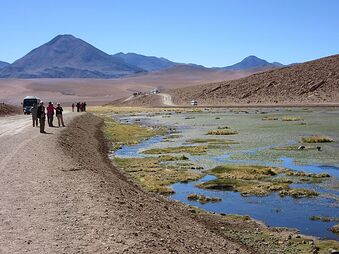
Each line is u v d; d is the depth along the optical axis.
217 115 97.94
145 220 16.27
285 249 16.34
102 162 34.16
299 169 32.47
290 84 156.25
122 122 85.06
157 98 190.50
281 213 21.50
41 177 21.05
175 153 41.78
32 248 11.92
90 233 13.30
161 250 12.95
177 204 23.11
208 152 41.81
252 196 25.00
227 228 19.03
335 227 18.88
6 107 84.38
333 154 38.50
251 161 36.22
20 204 16.17
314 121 71.50
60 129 46.66
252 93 159.88
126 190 22.25
